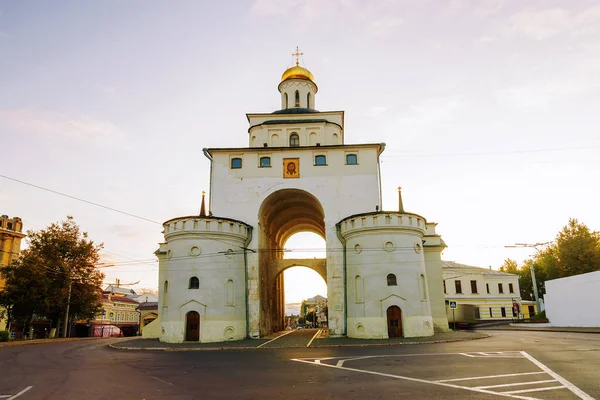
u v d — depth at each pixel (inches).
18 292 1551.4
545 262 2352.4
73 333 2094.0
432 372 474.6
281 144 1482.5
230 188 1302.9
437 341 912.9
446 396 350.9
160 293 1401.3
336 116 1560.0
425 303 1098.7
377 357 637.3
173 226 1136.2
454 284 2292.1
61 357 755.4
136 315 3090.6
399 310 1075.3
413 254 1117.1
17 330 1878.7
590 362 521.0
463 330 1471.5
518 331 1317.7
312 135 1483.8
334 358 637.9
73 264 1674.5
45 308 1569.9
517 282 2336.4
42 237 1641.2
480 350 693.9
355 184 1290.6
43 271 1565.0
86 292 1705.2
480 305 2273.6
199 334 1055.0
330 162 1315.2
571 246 2111.2
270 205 1375.5
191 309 1067.3
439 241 1390.3
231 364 594.2
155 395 381.1
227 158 1331.2
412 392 368.8
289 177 1306.6
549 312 1659.7
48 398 373.4
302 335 1290.6
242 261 1203.9
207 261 1109.1
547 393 353.4
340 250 1222.3
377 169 1316.4
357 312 1105.4
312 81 1692.9
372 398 350.0
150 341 1141.7
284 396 365.7
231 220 1177.4
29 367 602.9
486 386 387.9
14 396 383.6
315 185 1295.5
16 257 1936.5
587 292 1435.8
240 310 1151.6
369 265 1104.2
